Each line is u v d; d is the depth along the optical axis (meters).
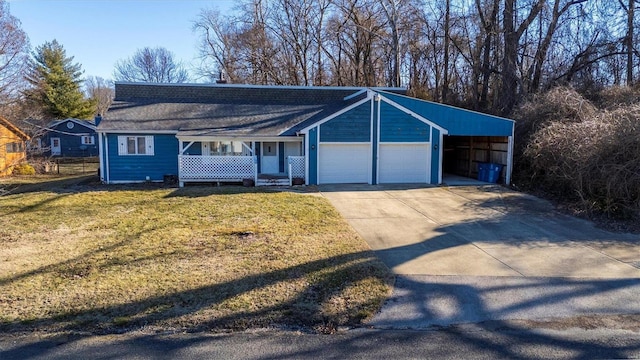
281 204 12.20
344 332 4.57
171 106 19.28
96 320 4.67
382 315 4.99
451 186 16.38
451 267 6.84
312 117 18.31
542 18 22.00
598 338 4.46
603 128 11.69
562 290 5.86
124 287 5.62
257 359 3.96
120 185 16.61
